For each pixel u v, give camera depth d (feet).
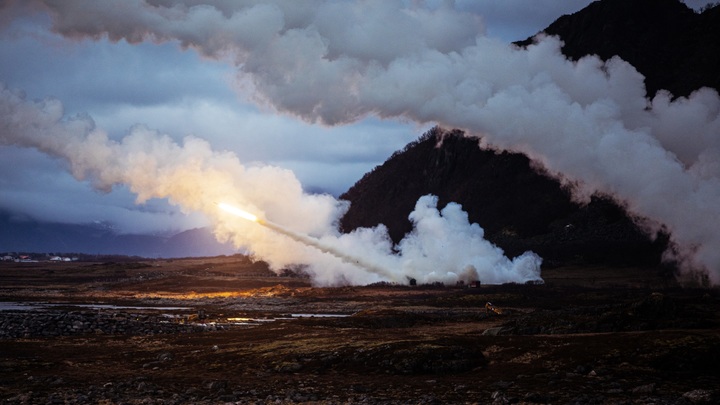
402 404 191.72
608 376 217.97
